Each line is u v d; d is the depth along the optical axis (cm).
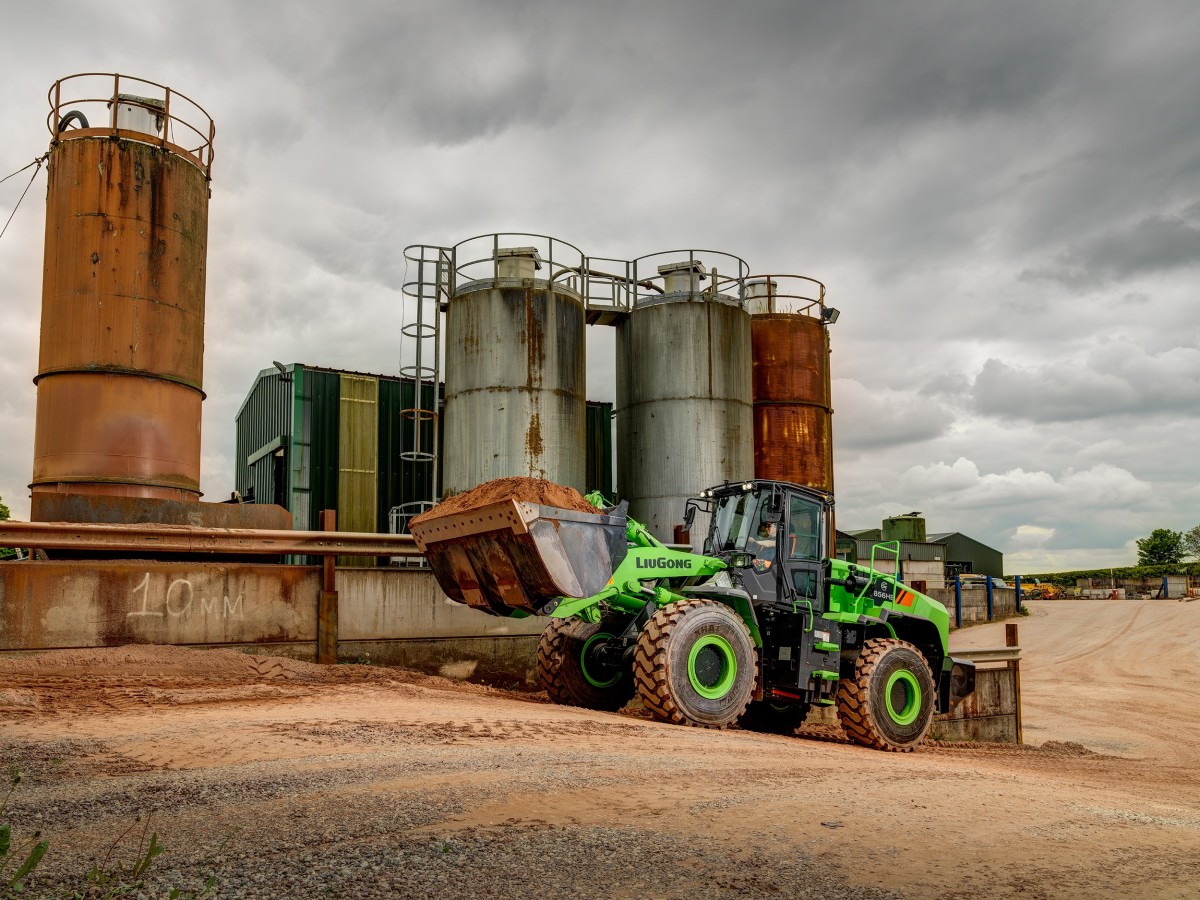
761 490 1175
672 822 495
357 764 614
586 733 826
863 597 1215
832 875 411
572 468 2022
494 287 2020
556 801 531
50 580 1130
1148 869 449
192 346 1672
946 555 6219
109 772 577
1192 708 2245
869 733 1129
